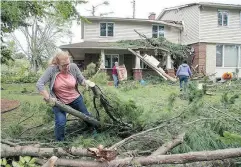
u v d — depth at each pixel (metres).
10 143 3.35
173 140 3.60
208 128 4.19
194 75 23.33
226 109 5.25
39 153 3.09
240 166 3.48
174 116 4.77
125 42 25.36
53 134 4.86
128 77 24.56
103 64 23.72
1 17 5.49
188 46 26.38
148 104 5.79
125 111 4.43
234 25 26.38
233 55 26.53
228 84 17.70
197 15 25.72
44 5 5.57
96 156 2.87
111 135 4.56
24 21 6.68
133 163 2.88
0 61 8.14
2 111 7.53
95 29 25.98
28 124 6.03
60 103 4.27
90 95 5.09
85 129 4.80
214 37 25.91
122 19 25.91
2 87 16.31
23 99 11.23
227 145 3.98
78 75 4.60
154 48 24.22
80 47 23.19
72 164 2.90
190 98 4.71
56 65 4.49
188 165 3.43
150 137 3.87
